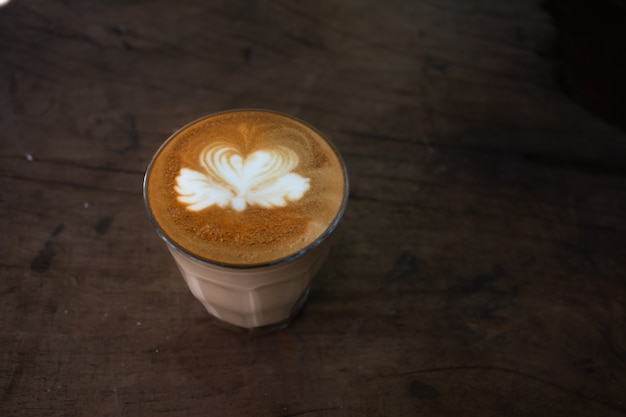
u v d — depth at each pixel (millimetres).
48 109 404
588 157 412
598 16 618
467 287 343
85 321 315
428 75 456
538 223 375
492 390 305
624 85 541
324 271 344
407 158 401
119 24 461
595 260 360
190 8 479
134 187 370
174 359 306
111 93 417
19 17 456
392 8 504
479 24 499
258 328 315
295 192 290
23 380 293
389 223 367
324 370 308
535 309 337
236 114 325
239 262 260
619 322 335
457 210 377
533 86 458
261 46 459
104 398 291
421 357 315
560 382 311
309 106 423
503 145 414
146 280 332
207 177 293
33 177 368
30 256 336
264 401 296
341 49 466
